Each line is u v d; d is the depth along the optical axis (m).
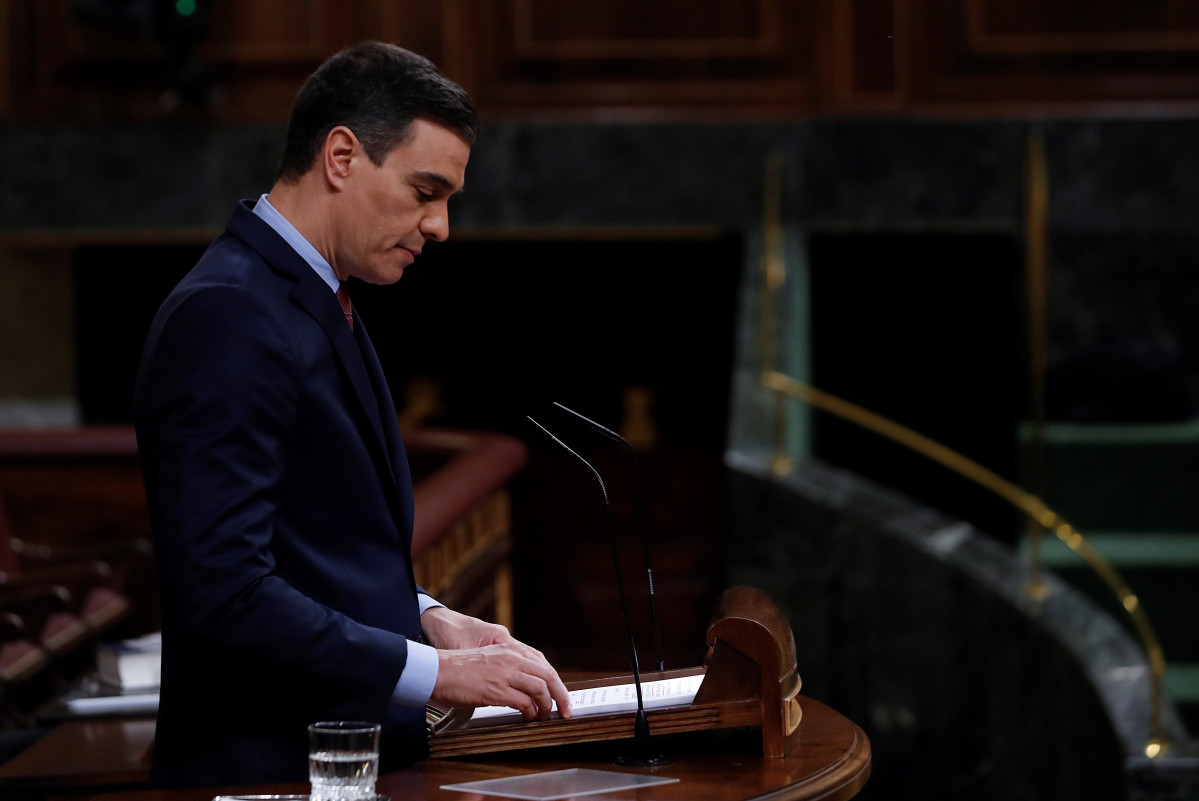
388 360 27.95
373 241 7.11
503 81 22.47
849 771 6.81
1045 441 23.61
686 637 22.53
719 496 24.70
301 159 7.10
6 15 22.27
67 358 26.16
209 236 22.31
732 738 7.09
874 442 26.08
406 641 6.69
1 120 22.22
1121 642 18.27
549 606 23.55
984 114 21.77
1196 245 25.45
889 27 22.12
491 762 6.94
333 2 22.30
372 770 5.98
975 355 25.83
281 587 6.36
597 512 24.88
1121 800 16.05
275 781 6.78
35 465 18.05
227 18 22.30
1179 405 24.84
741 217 21.95
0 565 15.43
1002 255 25.62
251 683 6.85
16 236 22.19
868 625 20.00
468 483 15.09
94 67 22.30
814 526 20.16
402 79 7.03
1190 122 21.58
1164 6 21.88
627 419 26.30
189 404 6.36
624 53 22.36
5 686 12.57
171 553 6.23
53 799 8.72
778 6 22.28
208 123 22.12
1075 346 25.69
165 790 6.55
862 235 25.81
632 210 22.09
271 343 6.57
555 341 27.81
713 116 22.08
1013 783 19.19
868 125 21.78
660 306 27.66
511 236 22.86
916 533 19.89
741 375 21.06
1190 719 20.31
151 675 10.47
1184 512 23.38
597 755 7.05
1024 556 21.66
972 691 19.59
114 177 22.14
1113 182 21.66
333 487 6.91
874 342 26.08
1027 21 22.02
